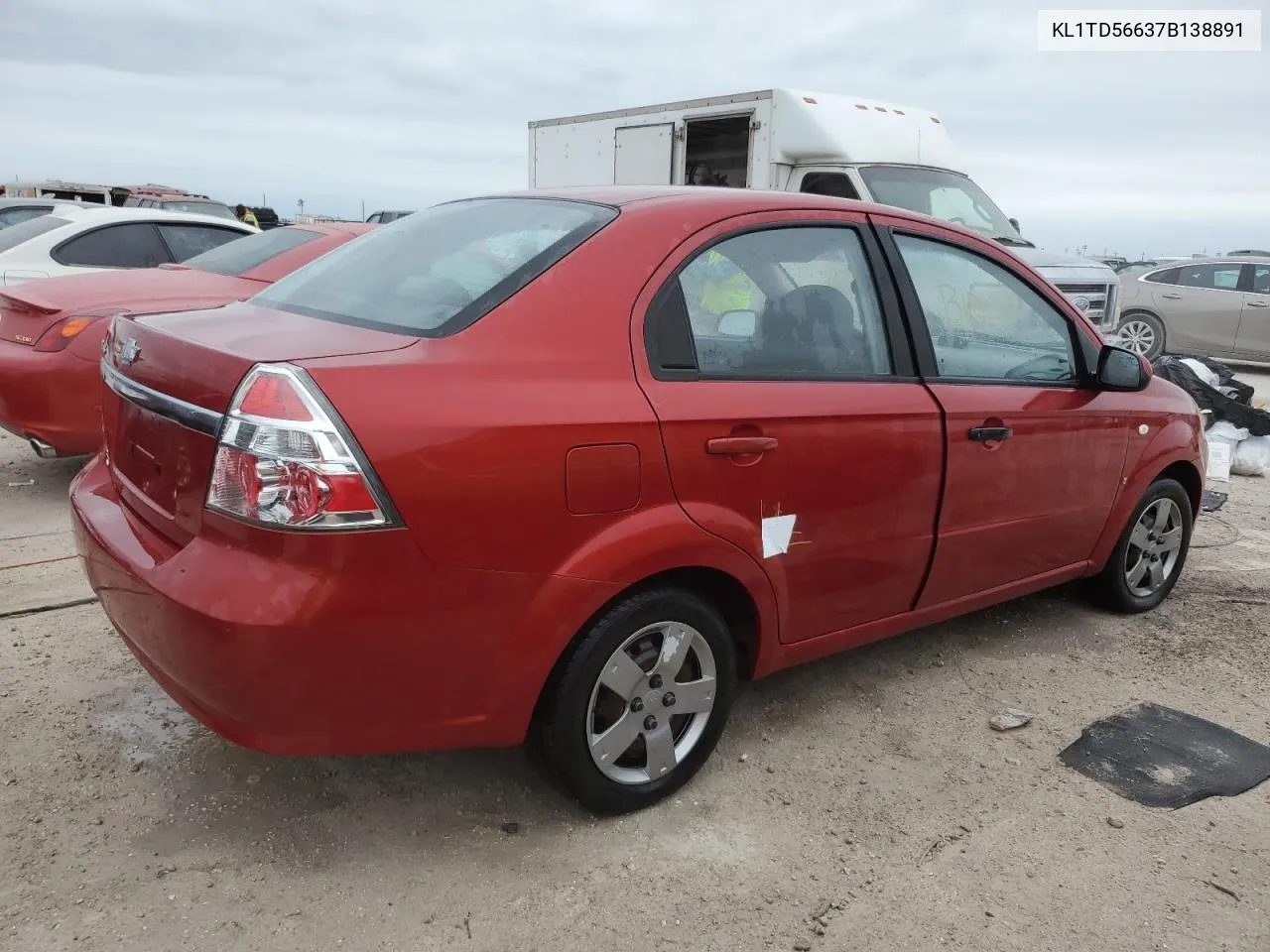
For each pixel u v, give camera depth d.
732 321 2.68
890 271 3.10
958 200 8.96
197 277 5.61
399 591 2.06
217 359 2.13
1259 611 4.39
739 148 9.99
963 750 3.10
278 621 1.96
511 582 2.21
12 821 2.48
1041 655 3.84
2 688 3.13
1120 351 3.66
